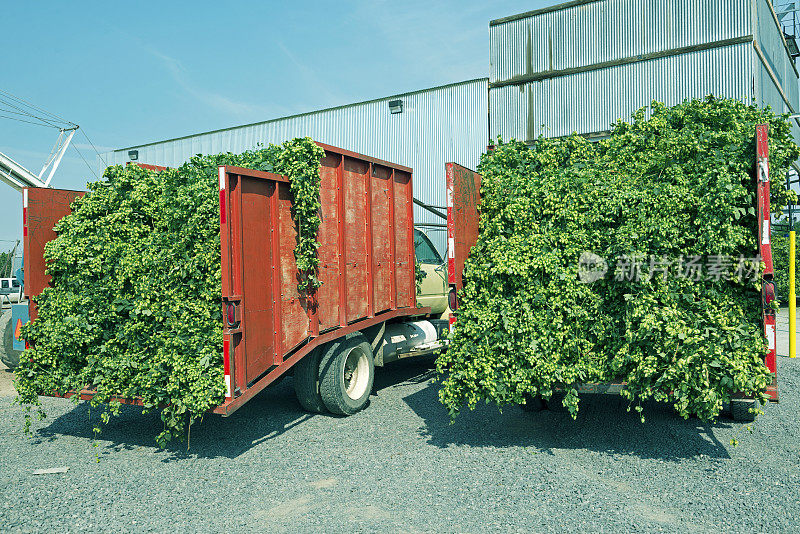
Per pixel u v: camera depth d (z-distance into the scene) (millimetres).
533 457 5199
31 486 4648
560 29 17172
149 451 5562
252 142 22672
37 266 5875
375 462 5137
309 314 6102
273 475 4848
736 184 4758
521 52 17766
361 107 20391
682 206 4879
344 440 5805
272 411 6988
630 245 4914
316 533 3750
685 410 4758
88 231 5852
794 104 23531
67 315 5602
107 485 4660
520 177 5711
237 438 5922
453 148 18703
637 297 4906
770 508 4047
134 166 6020
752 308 4789
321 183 6242
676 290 4879
